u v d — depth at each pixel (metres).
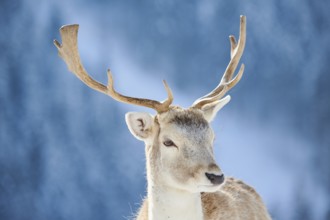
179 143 19.61
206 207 21.31
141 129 20.42
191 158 19.39
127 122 20.52
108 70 20.78
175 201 19.77
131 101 20.72
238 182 23.88
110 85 20.84
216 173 19.11
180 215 19.83
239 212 22.08
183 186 19.47
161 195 19.91
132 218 24.08
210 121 20.67
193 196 19.78
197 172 19.22
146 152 20.53
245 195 23.11
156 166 20.02
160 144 19.95
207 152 19.47
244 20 22.56
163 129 19.98
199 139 19.58
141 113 20.33
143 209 21.72
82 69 21.39
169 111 20.27
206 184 19.14
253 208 23.00
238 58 22.56
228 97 20.72
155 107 20.42
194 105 20.75
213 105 20.61
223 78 22.30
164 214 19.86
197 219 19.91
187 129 19.69
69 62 21.41
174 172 19.58
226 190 22.81
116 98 20.84
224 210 21.58
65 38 21.41
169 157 19.73
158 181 19.95
